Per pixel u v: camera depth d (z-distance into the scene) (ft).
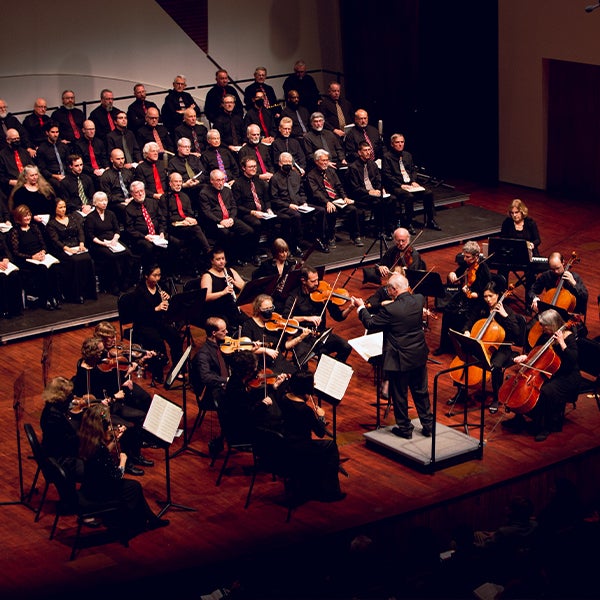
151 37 80.18
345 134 75.05
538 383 46.73
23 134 69.56
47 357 50.55
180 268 65.57
